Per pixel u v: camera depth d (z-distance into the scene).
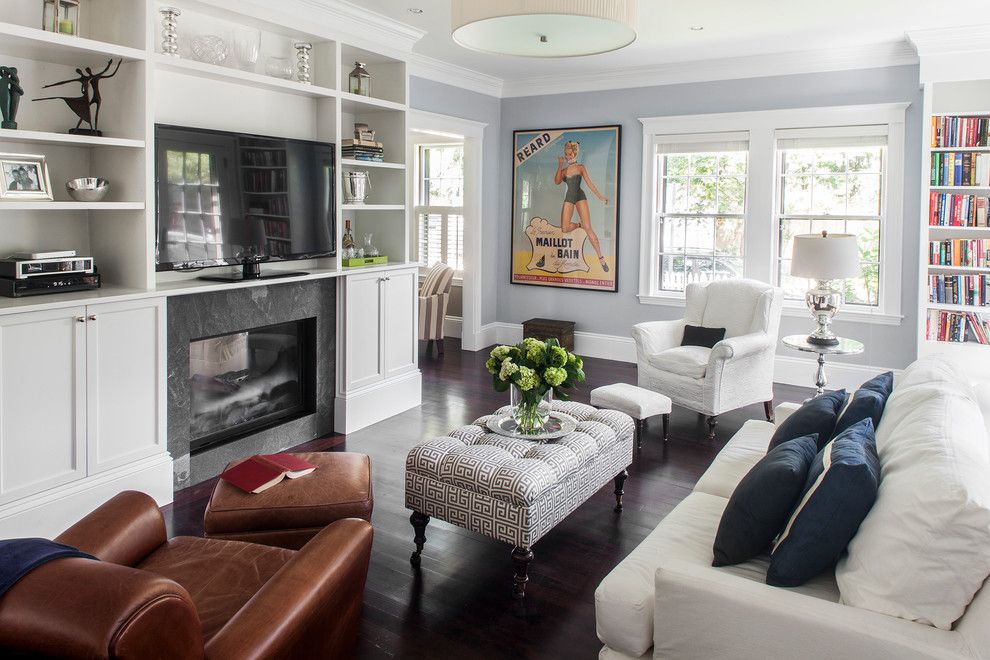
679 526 2.30
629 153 6.62
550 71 6.57
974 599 1.49
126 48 3.10
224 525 2.42
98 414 3.10
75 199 3.12
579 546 3.10
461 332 8.05
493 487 2.62
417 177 8.26
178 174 3.45
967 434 1.88
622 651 1.94
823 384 4.71
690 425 4.90
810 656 1.56
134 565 1.97
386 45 4.70
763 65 5.87
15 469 2.83
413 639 2.40
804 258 4.54
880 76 5.50
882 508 1.68
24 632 1.16
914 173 5.45
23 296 2.96
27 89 3.11
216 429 3.88
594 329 7.03
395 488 3.69
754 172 6.00
